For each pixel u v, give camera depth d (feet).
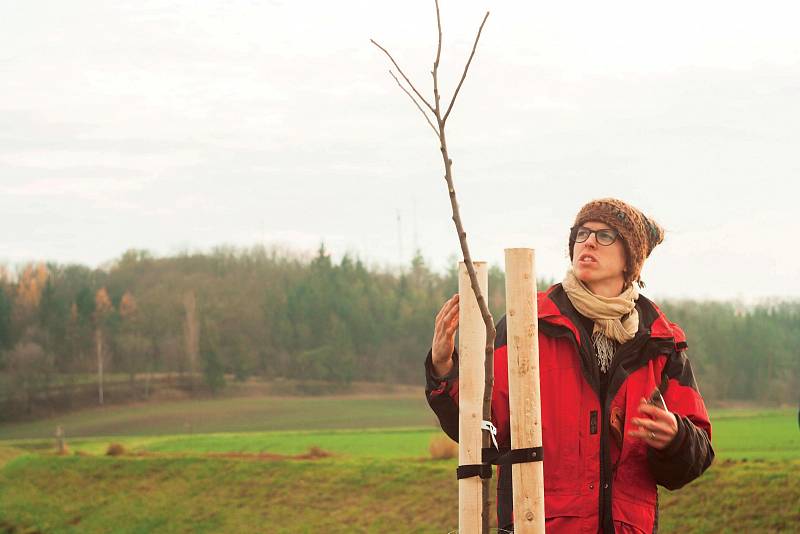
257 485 149.69
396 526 121.90
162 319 477.77
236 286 529.86
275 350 471.21
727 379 328.70
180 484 157.89
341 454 168.86
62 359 450.71
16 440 324.80
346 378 450.71
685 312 373.81
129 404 404.57
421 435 215.51
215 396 427.33
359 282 520.01
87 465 174.19
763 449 129.39
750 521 87.61
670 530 90.94
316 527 128.67
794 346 344.90
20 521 157.38
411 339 474.90
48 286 486.79
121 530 146.30
